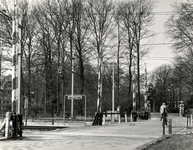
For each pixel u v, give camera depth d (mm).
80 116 46062
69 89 53500
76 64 52062
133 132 21234
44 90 53656
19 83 15727
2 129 15250
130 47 53938
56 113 50844
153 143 12453
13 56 15727
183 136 15766
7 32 44438
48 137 16297
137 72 54531
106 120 39062
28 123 33500
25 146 12406
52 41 50750
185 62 46562
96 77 55031
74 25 50312
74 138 16031
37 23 49344
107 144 13570
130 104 53781
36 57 50500
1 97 47656
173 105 110625
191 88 51594
